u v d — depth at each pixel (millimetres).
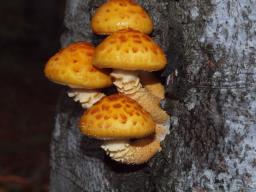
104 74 587
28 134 1782
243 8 545
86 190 712
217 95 556
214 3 555
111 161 660
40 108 2090
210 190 561
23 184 1330
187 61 576
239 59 548
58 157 799
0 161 1510
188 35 577
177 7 590
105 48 548
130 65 542
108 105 554
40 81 2420
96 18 582
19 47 2729
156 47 555
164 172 599
